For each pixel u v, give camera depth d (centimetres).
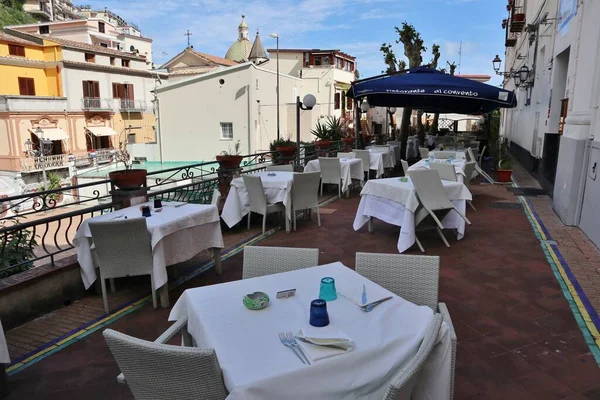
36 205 445
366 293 229
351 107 3922
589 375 277
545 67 1077
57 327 352
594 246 541
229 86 2569
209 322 201
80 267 407
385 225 671
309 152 1223
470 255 516
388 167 1201
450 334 201
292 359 170
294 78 3103
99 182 462
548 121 966
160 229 379
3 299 343
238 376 159
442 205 534
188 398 168
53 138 2905
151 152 2761
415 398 200
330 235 618
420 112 1862
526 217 703
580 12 662
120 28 6544
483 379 275
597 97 576
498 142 1424
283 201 621
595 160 562
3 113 2673
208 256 532
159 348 162
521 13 1540
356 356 173
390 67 1558
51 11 6144
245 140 2586
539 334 330
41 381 278
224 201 680
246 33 5056
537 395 258
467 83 705
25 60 2900
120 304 397
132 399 253
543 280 434
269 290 237
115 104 3419
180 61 3834
